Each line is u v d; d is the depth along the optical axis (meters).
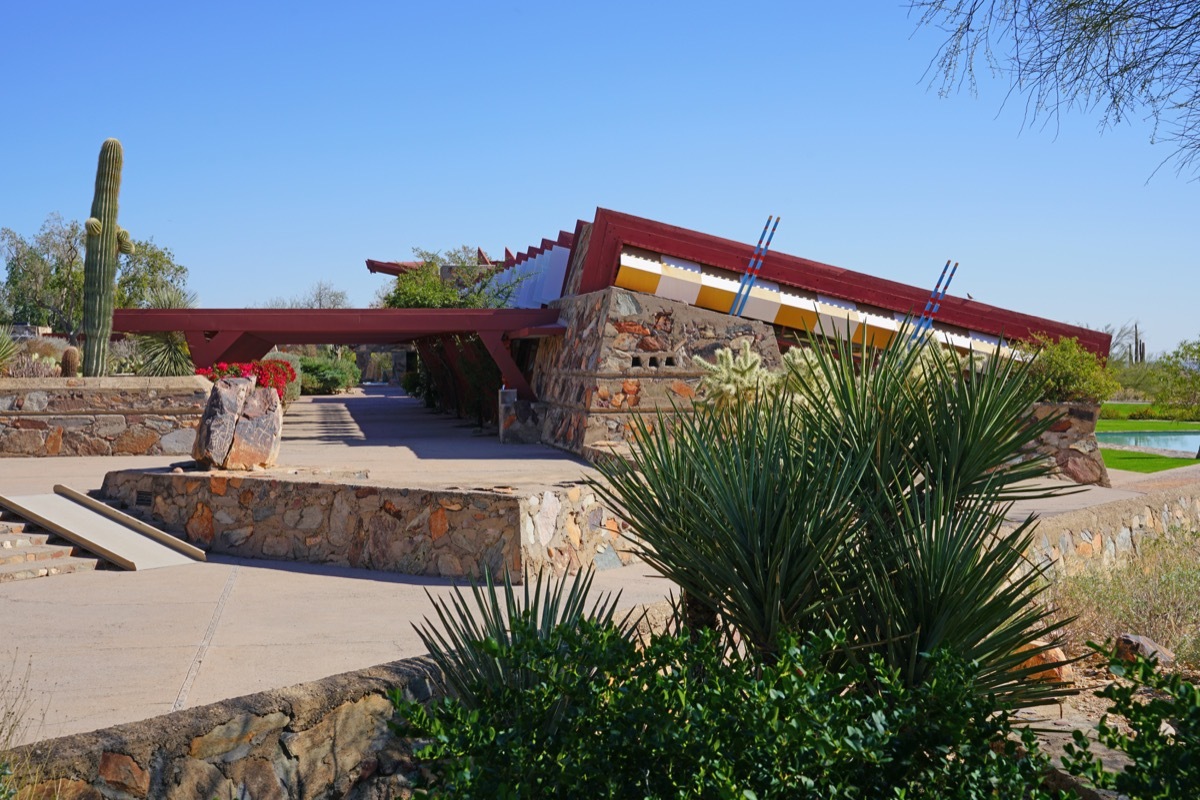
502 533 9.60
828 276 20.50
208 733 4.02
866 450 4.46
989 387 4.56
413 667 4.78
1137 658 3.27
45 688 5.99
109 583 9.57
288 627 7.71
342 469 12.90
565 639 3.67
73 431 18.33
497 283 32.28
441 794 3.24
